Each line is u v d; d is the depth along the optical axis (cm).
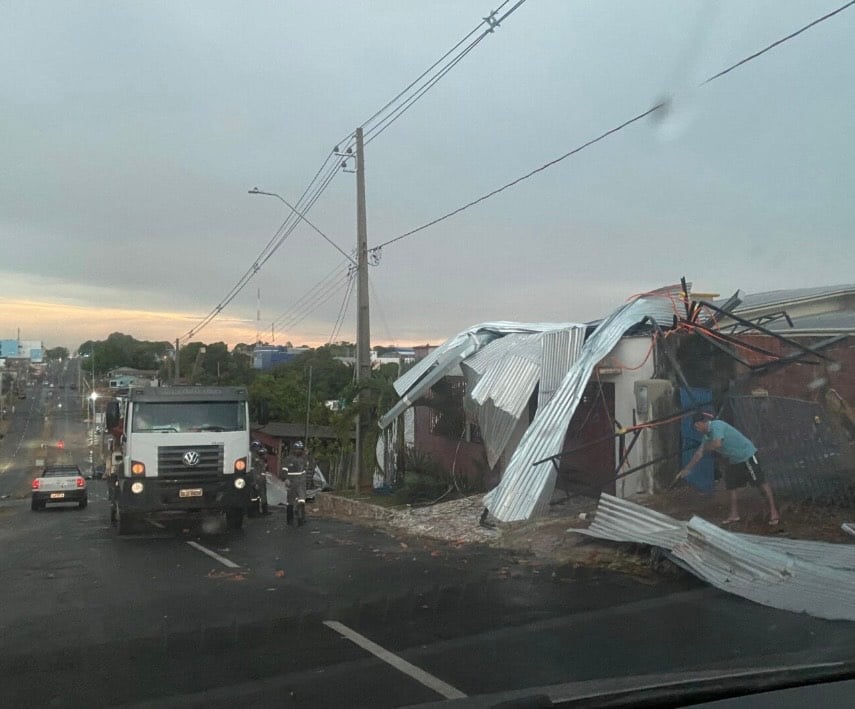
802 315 2089
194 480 1568
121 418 1725
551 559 1137
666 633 747
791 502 1218
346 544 1407
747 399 1278
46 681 643
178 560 1273
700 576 945
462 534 1409
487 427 1722
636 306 1568
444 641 739
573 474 1576
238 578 1092
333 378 4219
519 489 1400
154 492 1552
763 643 708
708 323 1502
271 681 631
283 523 1830
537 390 1722
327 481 2761
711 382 1448
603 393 1595
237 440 1606
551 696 418
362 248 2242
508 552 1224
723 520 1163
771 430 1246
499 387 1600
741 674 438
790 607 818
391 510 1780
